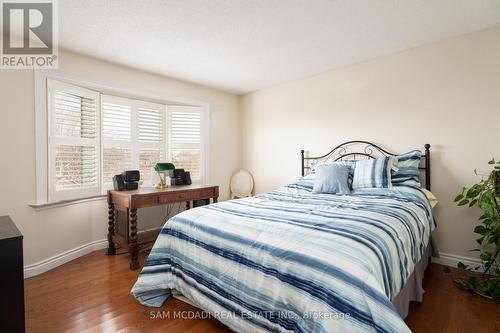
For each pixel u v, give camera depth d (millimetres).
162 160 3664
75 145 2746
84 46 2559
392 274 1200
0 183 2223
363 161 2695
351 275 1022
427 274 2285
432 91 2566
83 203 2857
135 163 3363
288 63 3061
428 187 2545
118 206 2695
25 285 2137
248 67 3186
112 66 2998
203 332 1538
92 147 2932
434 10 1989
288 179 3801
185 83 3738
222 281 1482
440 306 1783
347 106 3162
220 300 1481
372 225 1408
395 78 2789
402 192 2277
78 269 2461
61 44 2506
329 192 2596
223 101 4234
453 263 2457
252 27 2230
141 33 2320
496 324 1586
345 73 3170
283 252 1238
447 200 2498
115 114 3164
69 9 1942
